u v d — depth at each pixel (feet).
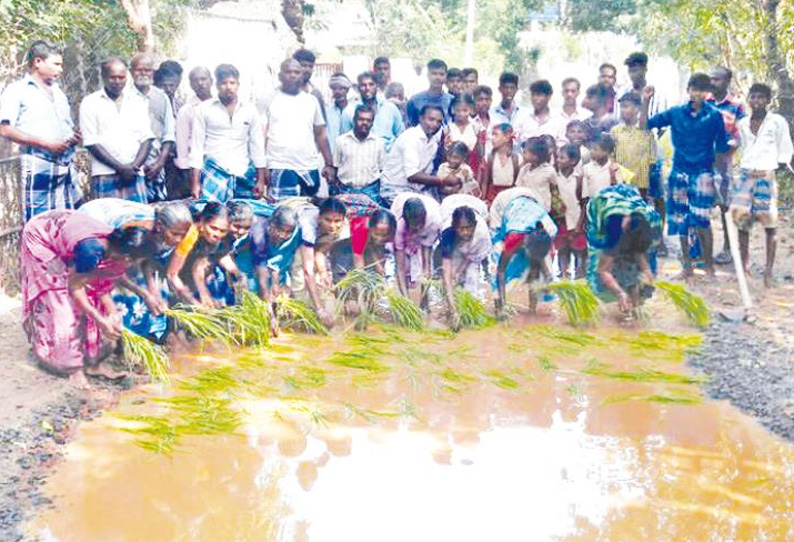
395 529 15.05
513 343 24.73
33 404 19.72
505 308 26.76
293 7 71.67
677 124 30.27
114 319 21.20
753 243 36.01
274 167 29.19
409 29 126.11
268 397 20.83
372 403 20.53
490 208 28.58
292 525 15.17
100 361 21.79
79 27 34.19
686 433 18.84
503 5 133.08
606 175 29.22
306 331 25.79
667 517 15.40
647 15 91.45
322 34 123.13
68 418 19.38
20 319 25.77
